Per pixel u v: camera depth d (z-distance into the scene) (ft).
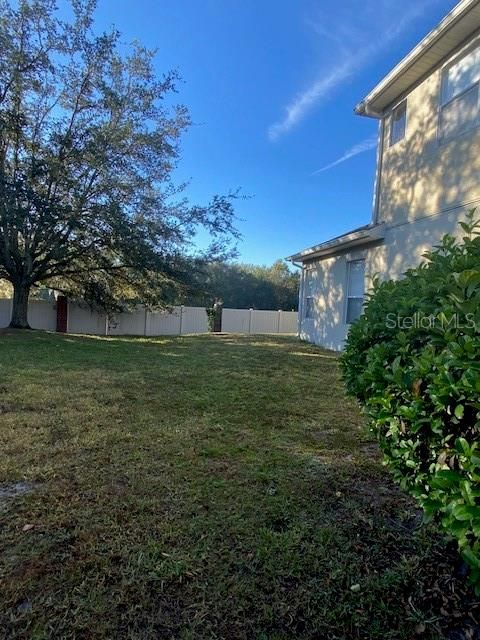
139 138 38.47
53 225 38.09
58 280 48.75
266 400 16.34
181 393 17.13
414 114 24.14
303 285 41.63
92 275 46.24
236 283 98.63
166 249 41.83
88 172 38.47
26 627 5.09
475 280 6.02
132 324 56.03
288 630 5.18
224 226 43.47
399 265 25.36
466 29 19.58
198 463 10.03
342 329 32.07
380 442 7.18
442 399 5.06
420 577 6.15
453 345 5.11
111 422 12.96
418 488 5.77
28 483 8.83
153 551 6.57
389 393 6.44
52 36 35.78
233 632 5.13
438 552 6.73
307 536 7.13
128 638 4.98
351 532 7.30
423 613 5.49
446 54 21.43
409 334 6.93
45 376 19.51
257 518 7.64
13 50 34.37
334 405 15.76
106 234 39.60
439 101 22.11
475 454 4.50
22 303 42.80
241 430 12.61
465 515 4.16
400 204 25.36
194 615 5.37
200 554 6.55
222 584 5.92
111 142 37.29
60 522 7.33
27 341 32.96
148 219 40.60
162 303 47.83
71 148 37.76
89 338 39.47
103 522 7.35
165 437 11.75
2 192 35.09
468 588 5.87
